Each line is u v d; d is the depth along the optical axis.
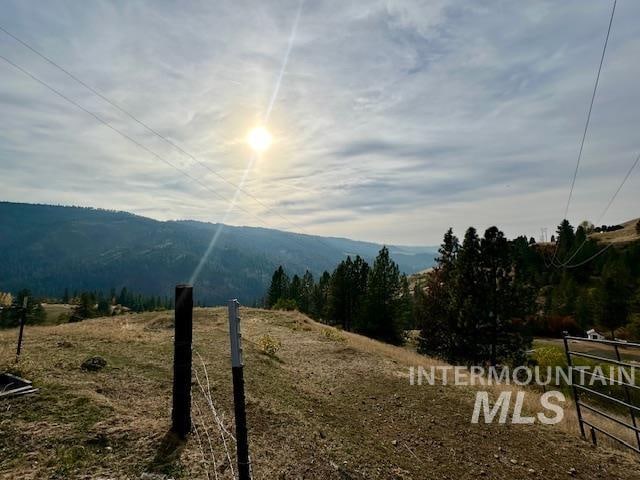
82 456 5.54
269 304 66.00
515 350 29.64
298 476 6.31
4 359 9.57
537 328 59.91
